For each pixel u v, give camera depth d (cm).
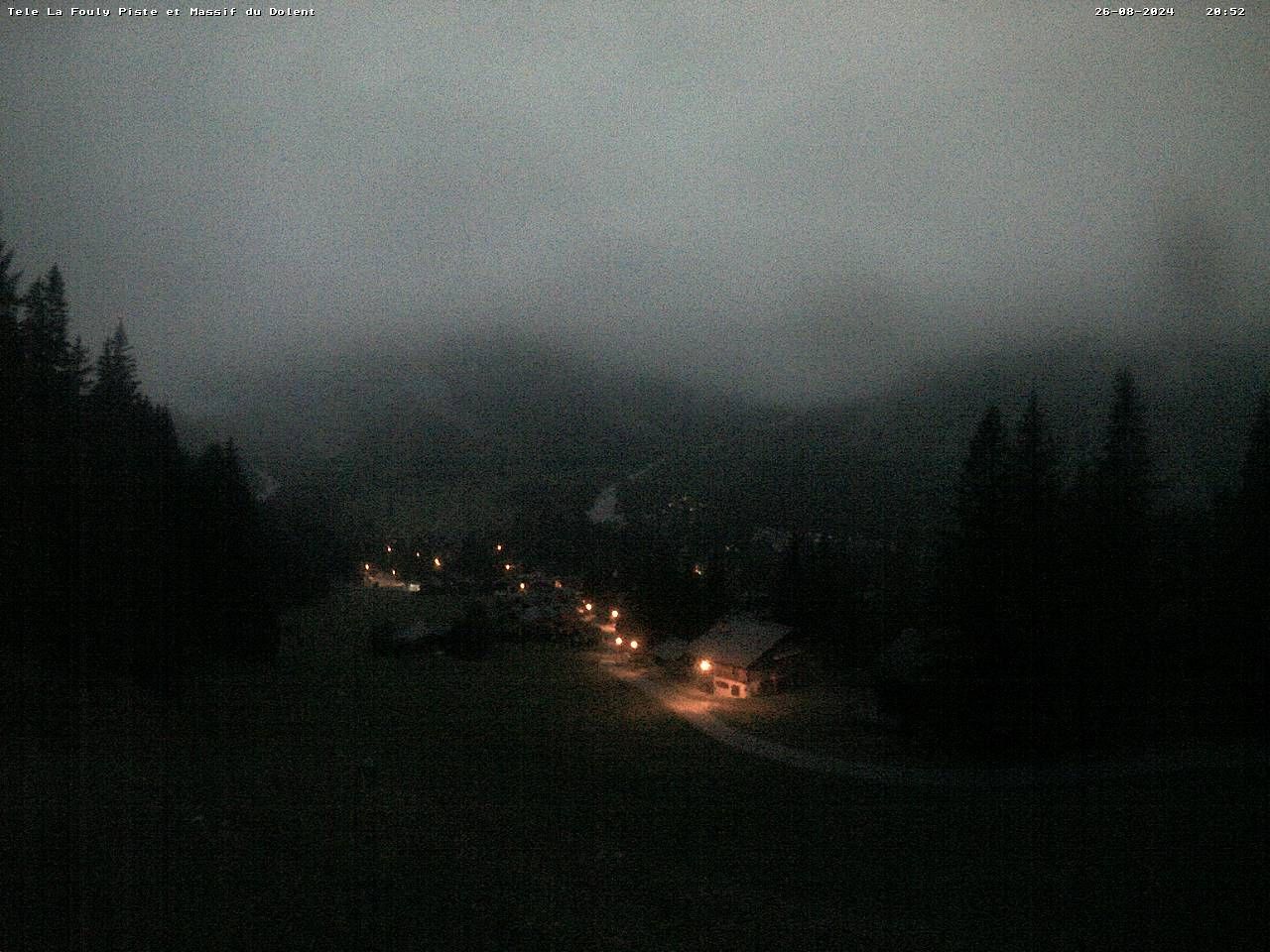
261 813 1741
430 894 1326
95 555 3086
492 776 2839
